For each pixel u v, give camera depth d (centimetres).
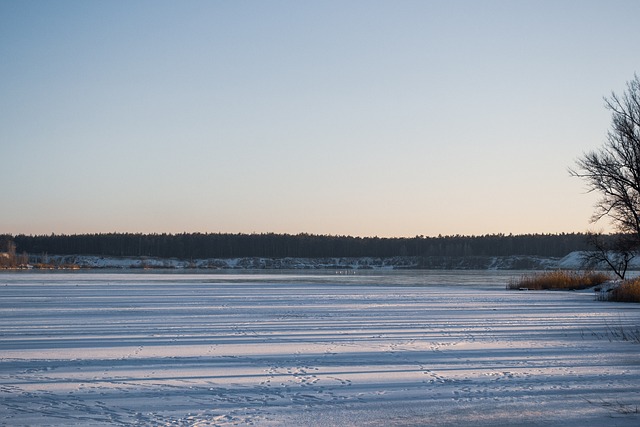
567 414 1369
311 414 1359
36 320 3147
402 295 5406
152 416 1332
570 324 2981
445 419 1332
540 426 1285
